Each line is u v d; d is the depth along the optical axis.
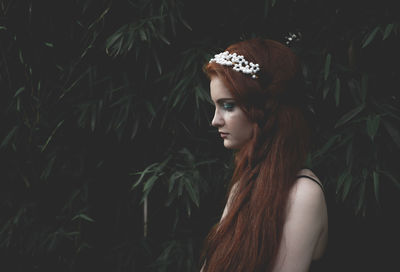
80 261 1.69
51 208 1.74
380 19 1.31
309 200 0.73
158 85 1.58
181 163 1.55
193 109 1.57
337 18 1.39
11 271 1.73
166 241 1.62
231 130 0.81
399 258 1.15
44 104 1.63
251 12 1.52
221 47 1.52
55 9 1.62
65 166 1.67
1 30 1.63
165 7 1.47
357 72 1.34
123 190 1.71
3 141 1.66
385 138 1.28
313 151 1.35
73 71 1.57
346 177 1.26
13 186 1.78
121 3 1.53
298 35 1.51
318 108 1.41
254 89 0.77
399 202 1.31
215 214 1.61
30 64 1.64
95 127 1.65
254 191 0.79
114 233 1.73
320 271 0.79
